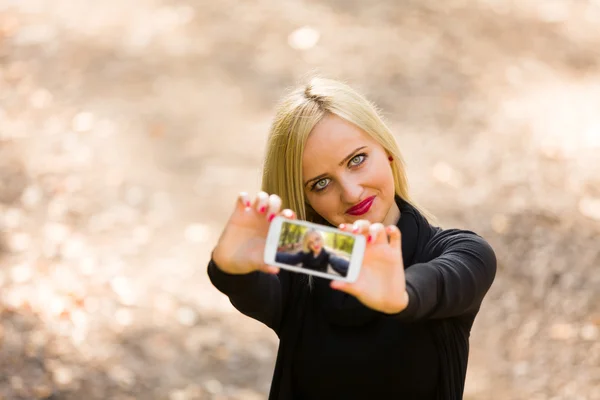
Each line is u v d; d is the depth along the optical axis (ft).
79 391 15.52
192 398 15.69
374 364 6.51
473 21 33.17
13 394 15.19
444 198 22.33
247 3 33.06
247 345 17.39
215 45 30.32
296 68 29.12
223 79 28.55
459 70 29.50
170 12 32.55
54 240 20.30
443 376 6.49
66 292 18.37
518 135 25.81
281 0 33.37
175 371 16.42
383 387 6.54
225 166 24.07
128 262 19.83
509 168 23.90
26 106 26.40
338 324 6.63
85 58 29.12
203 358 16.84
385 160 6.60
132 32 31.04
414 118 26.55
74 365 16.17
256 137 25.54
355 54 29.94
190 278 19.49
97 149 24.36
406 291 5.58
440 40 31.30
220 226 21.54
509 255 19.90
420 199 22.21
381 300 5.44
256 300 6.39
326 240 5.46
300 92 6.66
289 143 6.53
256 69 29.07
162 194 22.62
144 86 27.89
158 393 15.78
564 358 16.72
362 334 6.57
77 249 20.07
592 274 19.20
